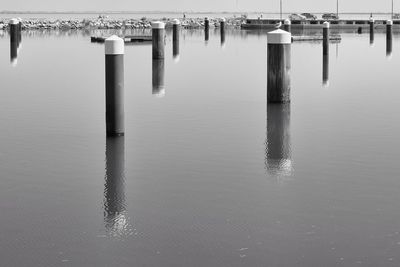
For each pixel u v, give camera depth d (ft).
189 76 70.85
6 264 20.47
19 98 55.01
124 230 23.36
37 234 22.99
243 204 26.20
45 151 35.68
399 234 22.65
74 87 62.13
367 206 25.73
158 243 22.12
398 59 92.22
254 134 40.04
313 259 20.65
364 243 21.88
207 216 24.77
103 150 35.88
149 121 44.45
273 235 22.71
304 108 49.42
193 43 136.36
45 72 75.10
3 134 40.29
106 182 29.55
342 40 149.28
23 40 146.20
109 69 39.45
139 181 29.68
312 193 27.58
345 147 36.24
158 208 25.81
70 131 41.22
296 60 90.07
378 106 50.19
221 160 33.45
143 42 135.95
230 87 61.87
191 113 47.60
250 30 220.84
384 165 32.19
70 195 27.61
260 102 52.49
